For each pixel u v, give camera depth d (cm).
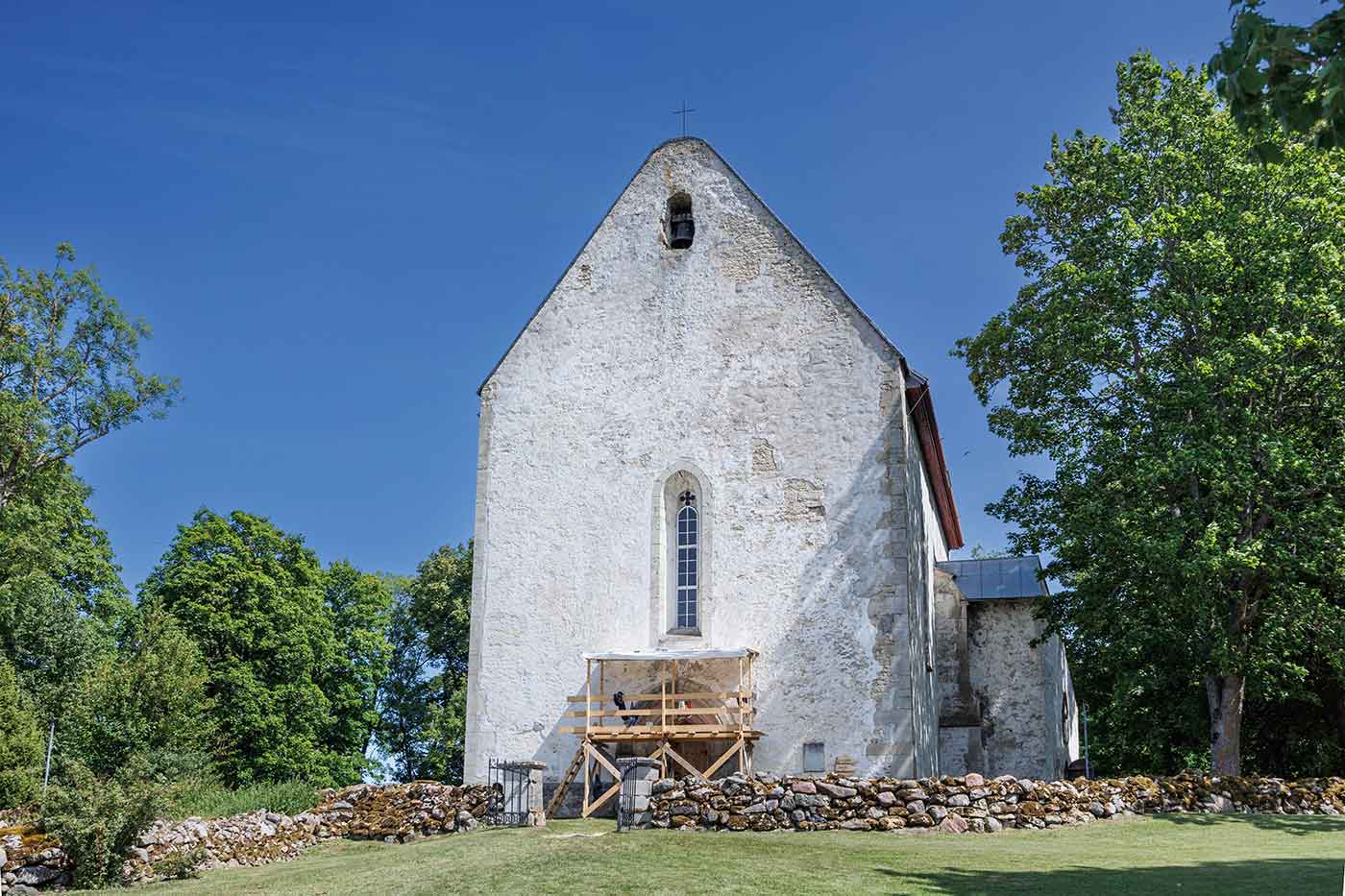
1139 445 2709
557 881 1562
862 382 2670
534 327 2927
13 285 4147
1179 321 2819
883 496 2591
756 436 2703
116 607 4903
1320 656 3000
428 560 5466
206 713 4378
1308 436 2717
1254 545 2469
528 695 2697
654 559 2694
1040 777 3322
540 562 2770
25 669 4394
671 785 2144
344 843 2320
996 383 3144
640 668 2644
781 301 2767
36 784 3366
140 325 4344
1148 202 2909
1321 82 900
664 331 2828
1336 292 2636
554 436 2841
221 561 4800
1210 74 937
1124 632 2898
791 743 2506
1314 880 1512
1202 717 3319
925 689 2756
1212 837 1992
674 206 2953
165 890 1736
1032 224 3136
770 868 1631
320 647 5075
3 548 4156
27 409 4012
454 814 2300
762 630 2588
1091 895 1438
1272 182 2712
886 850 1808
